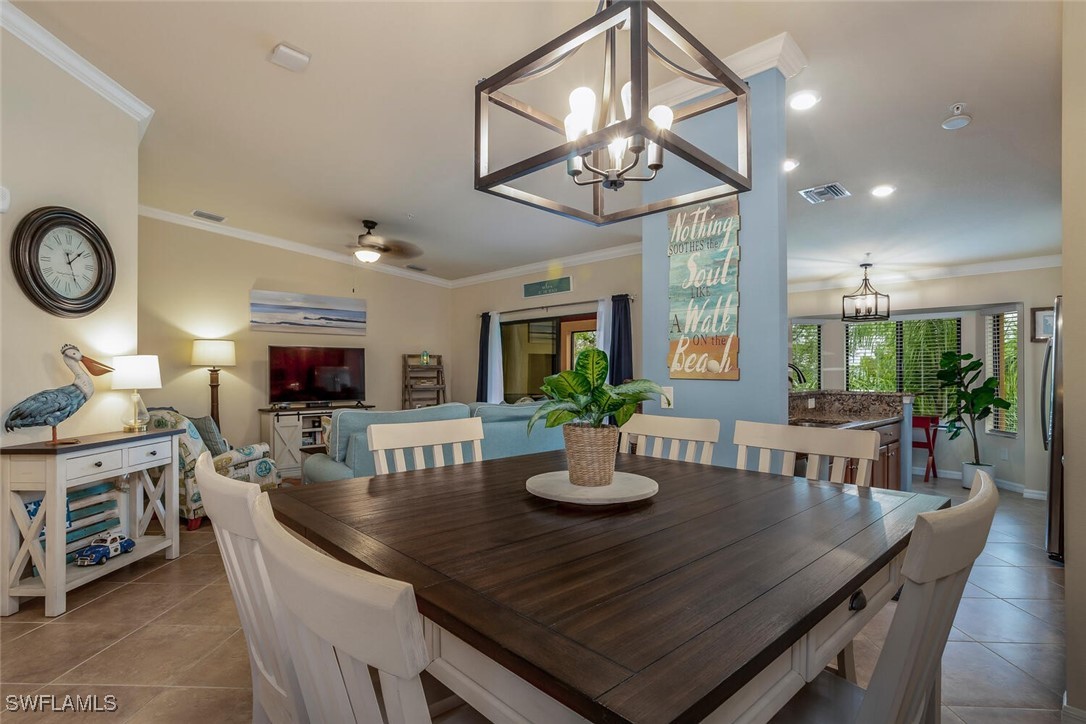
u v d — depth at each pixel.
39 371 2.50
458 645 0.85
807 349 7.76
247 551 0.92
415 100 2.99
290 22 2.35
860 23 2.19
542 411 1.52
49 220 2.50
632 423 2.42
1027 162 3.43
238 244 5.74
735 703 0.72
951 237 5.07
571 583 0.89
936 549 0.70
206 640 2.21
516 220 5.25
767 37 2.29
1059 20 2.12
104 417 2.89
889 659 0.74
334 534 1.17
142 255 5.02
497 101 1.64
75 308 2.63
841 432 1.79
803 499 1.47
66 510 2.56
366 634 0.52
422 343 7.86
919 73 2.50
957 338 6.52
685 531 1.18
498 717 0.76
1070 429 1.69
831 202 4.17
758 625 0.73
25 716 1.72
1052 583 3.00
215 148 3.63
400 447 2.05
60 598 2.43
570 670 0.62
